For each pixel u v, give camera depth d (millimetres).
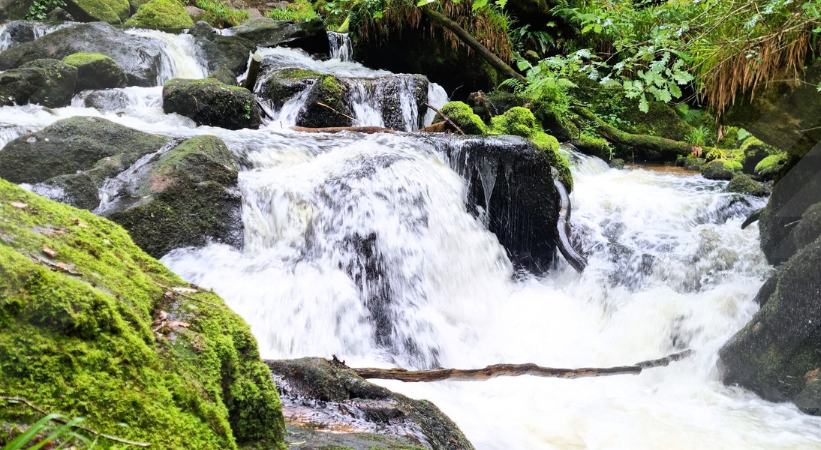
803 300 3768
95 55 8102
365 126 7562
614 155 9812
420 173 5660
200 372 1445
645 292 5520
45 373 1159
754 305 4758
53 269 1402
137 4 13102
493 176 6113
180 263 4418
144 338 1384
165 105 7090
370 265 5070
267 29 11219
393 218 5309
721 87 4406
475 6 5090
